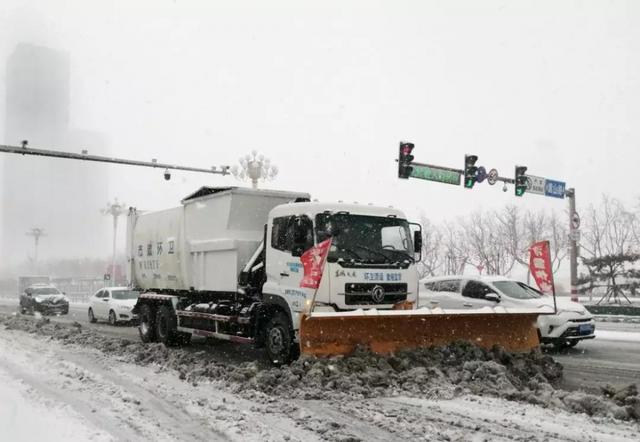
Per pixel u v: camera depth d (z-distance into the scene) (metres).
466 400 7.31
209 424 6.33
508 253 38.06
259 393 7.67
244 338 10.74
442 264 40.91
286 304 9.77
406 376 8.08
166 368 9.84
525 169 23.03
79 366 10.15
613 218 36.81
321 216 9.65
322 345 8.66
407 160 20.39
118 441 5.70
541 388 7.97
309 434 5.95
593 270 32.66
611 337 16.19
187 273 13.05
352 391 7.60
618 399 7.14
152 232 14.76
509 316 9.80
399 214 10.48
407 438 5.84
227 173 23.36
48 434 5.89
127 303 20.86
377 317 8.79
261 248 10.94
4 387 8.25
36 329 16.14
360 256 9.64
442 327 9.45
